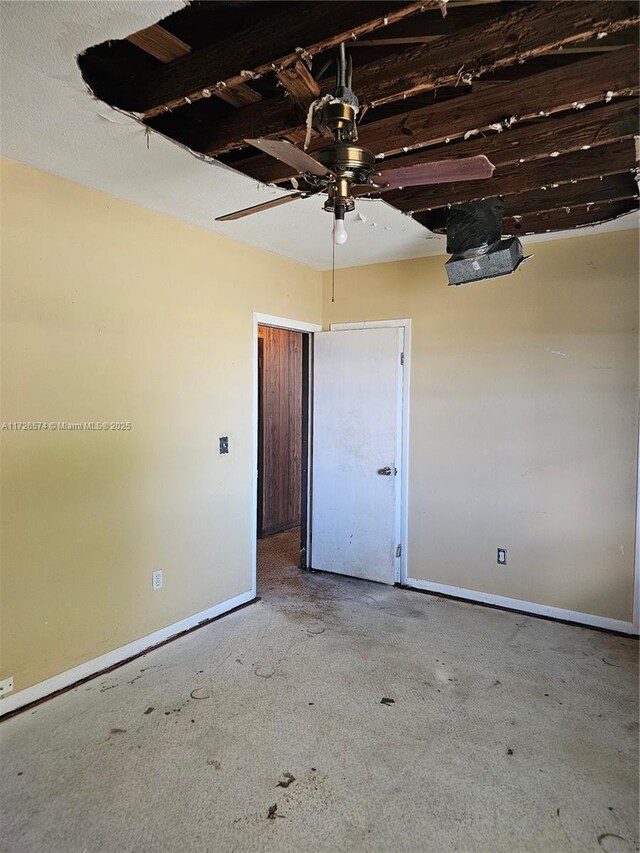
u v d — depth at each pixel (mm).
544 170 2539
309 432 4445
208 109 2141
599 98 1789
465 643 3064
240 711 2381
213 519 3404
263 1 1498
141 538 2938
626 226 3104
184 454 3184
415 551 3986
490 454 3643
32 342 2387
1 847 1655
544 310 3416
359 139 2221
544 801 1860
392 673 2721
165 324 3029
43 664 2475
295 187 2557
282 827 1742
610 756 2092
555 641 3096
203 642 3074
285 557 4824
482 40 1598
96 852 1641
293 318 4066
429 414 3881
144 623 2971
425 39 1656
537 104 1873
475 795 1887
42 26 1439
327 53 1728
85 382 2615
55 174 2428
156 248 2959
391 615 3479
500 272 2793
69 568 2574
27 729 2238
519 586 3557
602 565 3270
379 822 1765
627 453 3180
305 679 2660
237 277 3521
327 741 2176
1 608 2309
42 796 1865
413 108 2111
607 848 1668
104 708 2398
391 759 2068
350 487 4211
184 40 1668
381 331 4035
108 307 2713
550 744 2162
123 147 2158
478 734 2225
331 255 3855
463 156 2352
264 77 1867
